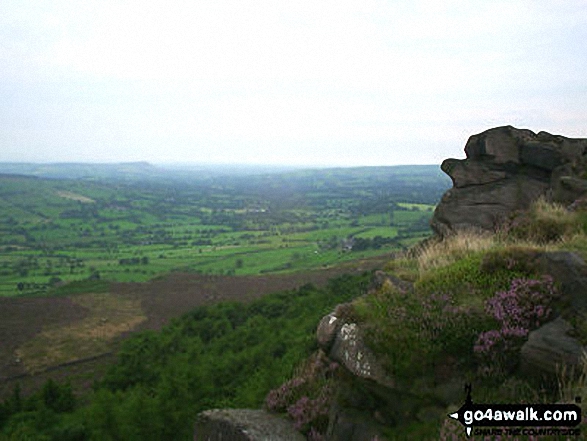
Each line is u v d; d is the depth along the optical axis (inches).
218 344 1573.6
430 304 368.8
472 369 316.5
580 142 778.2
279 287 3742.6
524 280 354.0
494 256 400.5
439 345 326.6
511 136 822.5
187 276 4648.1
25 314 3265.3
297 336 1203.2
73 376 2022.6
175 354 1615.4
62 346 2524.6
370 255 5821.9
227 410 430.6
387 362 328.2
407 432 296.4
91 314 3260.3
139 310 3339.1
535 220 588.4
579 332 282.4
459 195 823.1
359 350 350.0
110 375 1540.4
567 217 567.2
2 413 1293.1
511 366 303.4
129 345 1994.3
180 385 1109.1
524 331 308.5
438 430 276.7
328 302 1519.4
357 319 378.0
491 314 336.5
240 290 3777.1
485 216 761.0
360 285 1577.3
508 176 805.2
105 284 4360.2
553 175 751.7
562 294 324.8
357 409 343.0
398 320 355.9
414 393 313.3
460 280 398.0
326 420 379.6
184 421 939.3
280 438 367.2
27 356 2369.6
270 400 459.5
